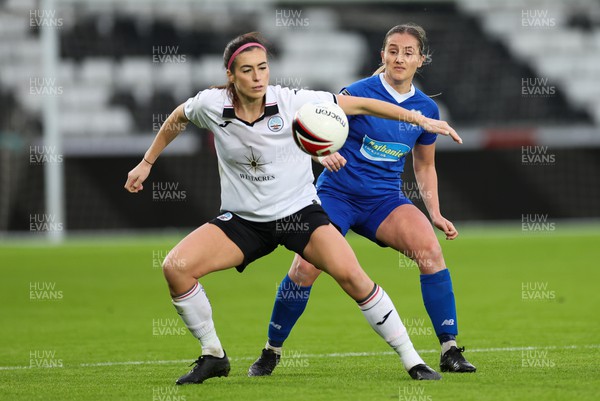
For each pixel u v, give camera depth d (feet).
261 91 67.51
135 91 298.97
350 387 70.08
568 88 311.68
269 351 80.53
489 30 316.81
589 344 97.71
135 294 160.04
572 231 270.26
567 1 320.50
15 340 110.73
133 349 101.50
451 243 243.81
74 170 288.92
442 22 318.24
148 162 74.90
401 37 82.12
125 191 289.94
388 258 215.10
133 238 268.00
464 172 299.79
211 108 70.03
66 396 69.05
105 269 196.13
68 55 298.15
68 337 112.88
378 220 83.15
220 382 74.28
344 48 313.94
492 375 75.00
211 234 70.85
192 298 70.95
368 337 108.47
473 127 306.76
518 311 130.93
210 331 72.90
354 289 70.23
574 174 301.84
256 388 70.33
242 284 173.68
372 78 85.35
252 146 69.72
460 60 312.50
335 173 84.38
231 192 71.51
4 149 281.95
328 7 317.01
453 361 77.92
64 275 186.80
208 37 307.58
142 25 304.71
